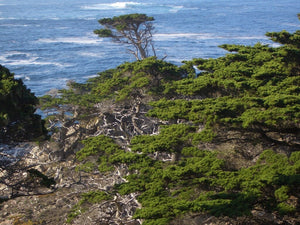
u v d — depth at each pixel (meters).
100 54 89.00
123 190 13.46
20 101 12.93
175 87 22.61
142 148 15.41
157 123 24.89
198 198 12.66
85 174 23.09
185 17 178.38
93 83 33.91
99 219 17.27
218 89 21.28
